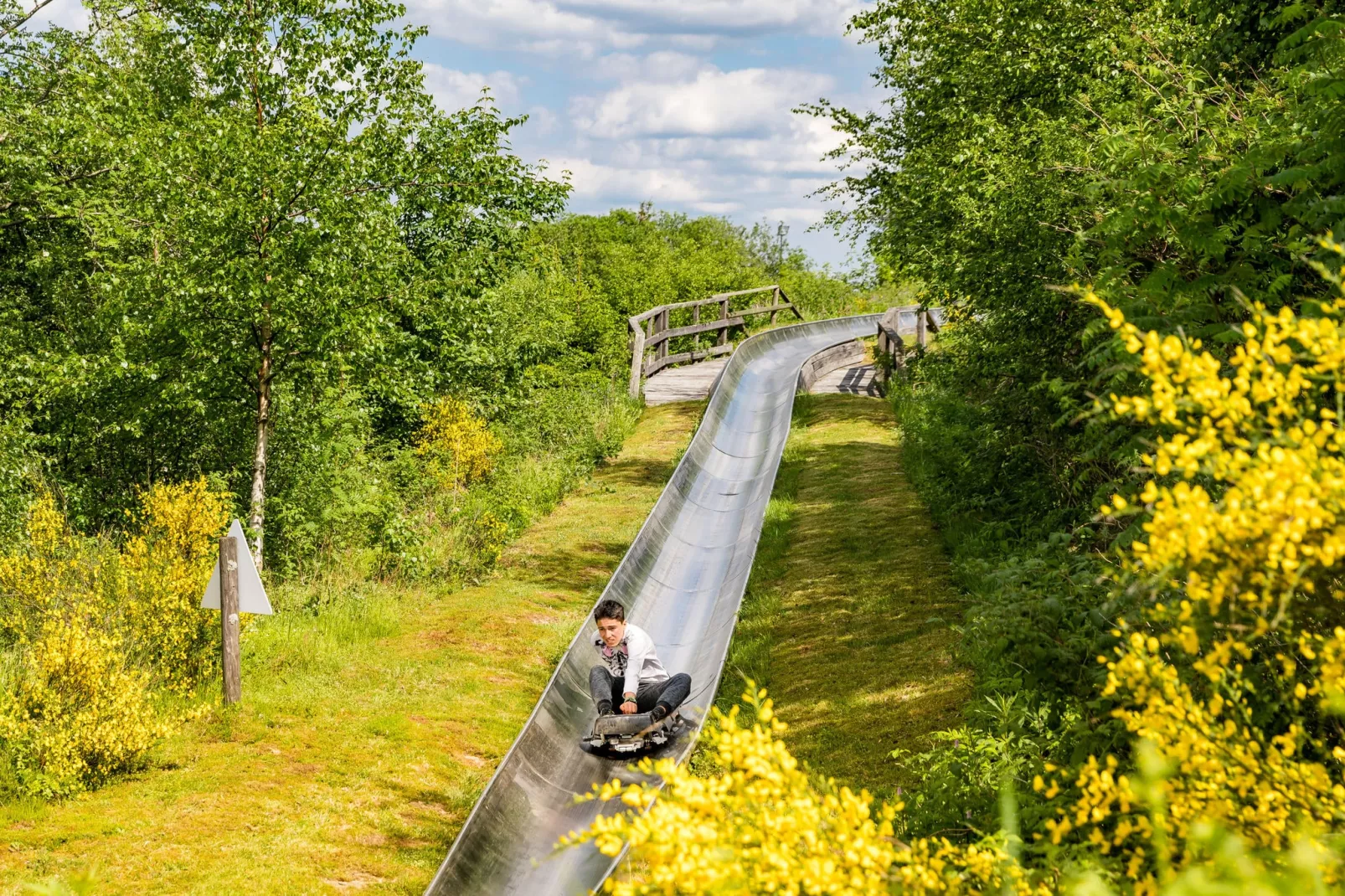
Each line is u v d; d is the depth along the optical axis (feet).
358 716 32.32
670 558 51.96
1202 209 14.55
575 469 67.77
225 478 47.57
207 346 43.16
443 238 60.64
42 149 49.90
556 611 44.70
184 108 46.26
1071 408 15.21
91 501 48.06
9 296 56.39
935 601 36.06
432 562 48.73
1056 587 18.20
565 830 27.76
